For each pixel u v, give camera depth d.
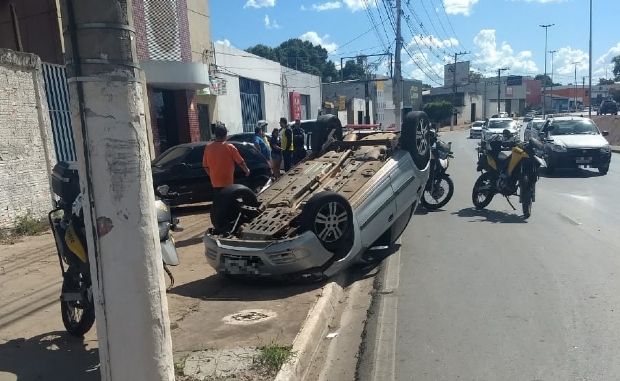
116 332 2.83
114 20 2.70
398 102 27.81
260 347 4.48
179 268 7.36
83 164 2.75
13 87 9.72
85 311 4.67
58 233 4.79
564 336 4.82
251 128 27.91
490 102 98.12
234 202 7.04
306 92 38.19
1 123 9.41
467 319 5.33
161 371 2.93
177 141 18.81
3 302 5.86
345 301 6.22
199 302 5.86
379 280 6.82
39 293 6.14
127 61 2.75
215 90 21.25
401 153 8.06
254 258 6.27
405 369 4.36
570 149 16.80
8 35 15.02
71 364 4.29
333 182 7.52
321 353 4.77
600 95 102.38
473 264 7.26
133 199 2.78
